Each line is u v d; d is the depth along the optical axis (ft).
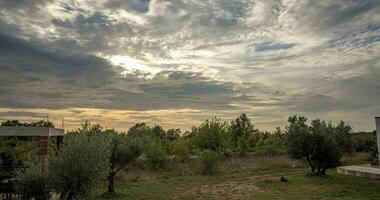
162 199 63.77
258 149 162.20
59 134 60.03
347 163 123.95
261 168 118.83
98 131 59.57
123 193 68.23
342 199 61.00
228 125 169.17
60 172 42.16
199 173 106.83
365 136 170.09
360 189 70.90
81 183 42.50
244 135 201.26
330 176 92.68
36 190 43.01
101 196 64.28
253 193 70.08
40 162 44.86
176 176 100.53
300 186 76.54
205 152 111.75
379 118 96.89
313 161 98.37
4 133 52.75
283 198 63.26
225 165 119.44
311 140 95.09
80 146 43.57
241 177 98.22
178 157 126.21
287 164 126.00
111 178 67.36
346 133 98.84
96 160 44.45
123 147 67.00
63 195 43.80
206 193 70.95
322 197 63.16
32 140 76.69
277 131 180.75
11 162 68.08
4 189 52.65
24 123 104.94
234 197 66.08
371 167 102.53
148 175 96.58
